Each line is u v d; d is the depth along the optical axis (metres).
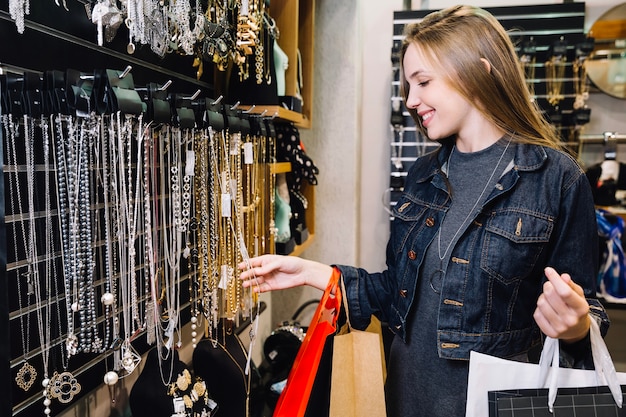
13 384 0.81
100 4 0.78
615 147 2.69
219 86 1.58
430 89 1.11
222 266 1.12
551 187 1.06
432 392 1.15
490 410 0.90
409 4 2.84
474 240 1.10
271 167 1.47
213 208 1.06
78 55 0.96
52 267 0.88
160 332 0.94
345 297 1.25
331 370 1.03
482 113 1.11
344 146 2.61
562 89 2.60
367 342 1.15
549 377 0.89
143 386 0.99
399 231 1.29
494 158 1.12
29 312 0.84
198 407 1.02
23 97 0.73
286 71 1.77
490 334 1.08
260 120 1.29
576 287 0.80
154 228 0.91
